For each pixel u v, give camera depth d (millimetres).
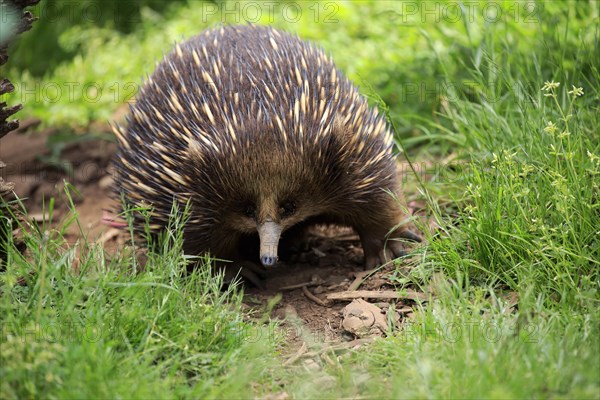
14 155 8047
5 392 3686
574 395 3617
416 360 3998
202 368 4176
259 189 4957
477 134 6105
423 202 6375
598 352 3891
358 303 5133
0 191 5082
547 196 5055
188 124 5145
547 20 6785
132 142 5699
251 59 5328
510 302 4723
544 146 5391
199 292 4879
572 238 4914
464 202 5871
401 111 7590
